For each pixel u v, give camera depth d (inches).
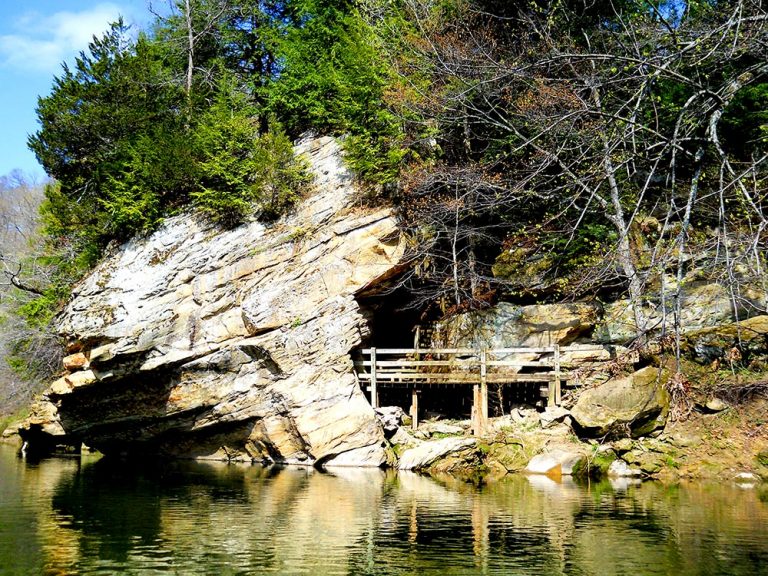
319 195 970.7
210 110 1071.6
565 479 726.5
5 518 526.3
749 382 738.2
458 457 783.7
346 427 855.7
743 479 690.8
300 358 895.1
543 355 896.9
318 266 931.3
